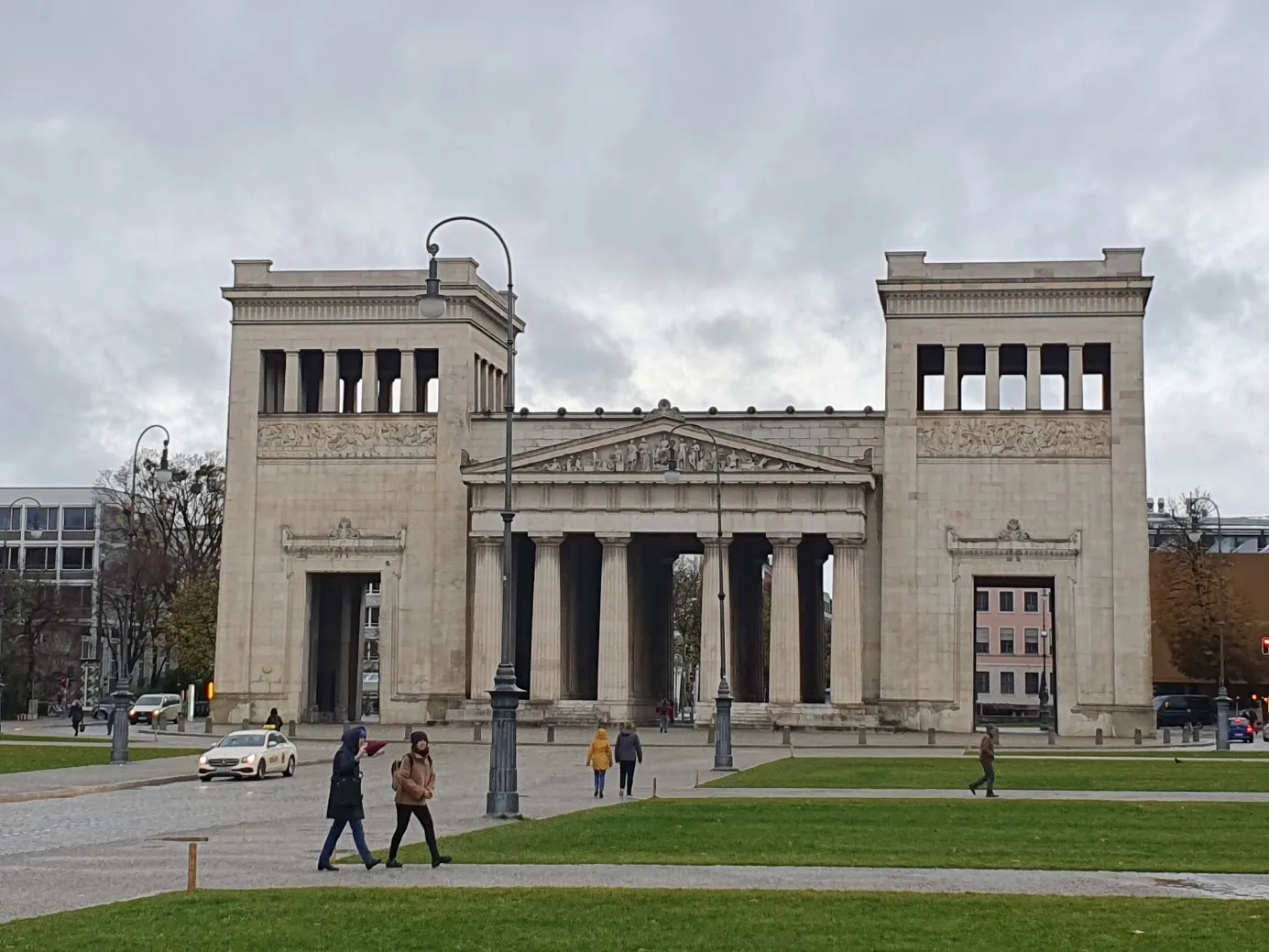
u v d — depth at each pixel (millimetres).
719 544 93500
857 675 123250
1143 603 122375
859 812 51656
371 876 34750
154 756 91625
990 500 124688
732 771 77750
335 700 139500
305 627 132375
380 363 140500
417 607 130875
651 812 51844
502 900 30188
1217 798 58031
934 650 124125
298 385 134250
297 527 132875
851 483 123812
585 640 141125
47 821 52438
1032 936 26578
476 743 109188
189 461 171125
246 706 131625
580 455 127062
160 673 188500
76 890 33344
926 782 68125
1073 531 123562
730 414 128875
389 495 132125
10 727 143250
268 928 27188
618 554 126312
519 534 129750
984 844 41531
